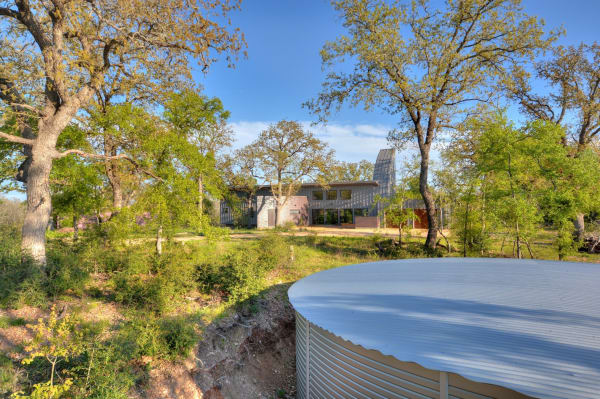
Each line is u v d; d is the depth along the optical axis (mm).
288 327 10234
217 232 12102
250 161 33406
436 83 16578
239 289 9859
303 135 33031
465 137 19078
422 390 3650
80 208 14180
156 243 12062
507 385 2738
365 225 33938
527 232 13312
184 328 7102
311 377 5949
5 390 4297
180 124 12742
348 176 61844
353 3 16953
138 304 8406
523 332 3865
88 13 9172
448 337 3836
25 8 8781
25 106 8664
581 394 2555
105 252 11062
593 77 20500
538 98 21156
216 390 6852
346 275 8719
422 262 10703
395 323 4465
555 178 13406
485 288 6250
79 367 4777
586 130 20969
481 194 15078
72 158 12703
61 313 7133
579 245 13594
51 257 9492
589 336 3674
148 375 5973
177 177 11219
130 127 11234
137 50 11367
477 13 16219
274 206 35688
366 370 4355
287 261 15070
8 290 7012
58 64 8625
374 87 18234
